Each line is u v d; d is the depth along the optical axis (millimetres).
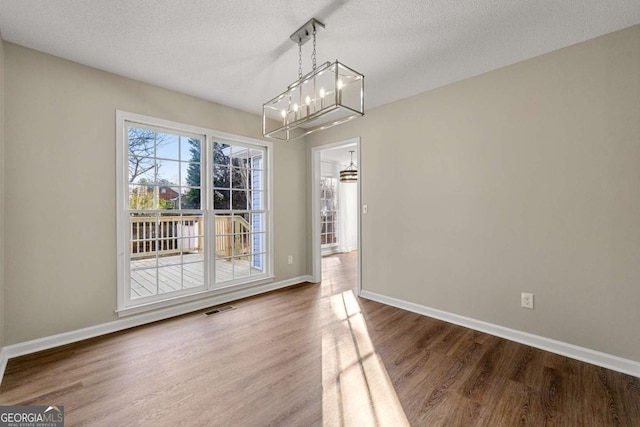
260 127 3834
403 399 1696
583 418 1541
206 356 2180
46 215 2287
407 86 2912
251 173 3812
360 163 3648
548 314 2279
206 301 3260
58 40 2125
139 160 2857
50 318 2305
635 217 1935
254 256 3838
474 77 2678
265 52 2309
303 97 3139
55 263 2330
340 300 3512
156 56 2361
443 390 1781
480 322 2646
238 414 1572
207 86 2930
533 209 2344
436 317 2947
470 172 2699
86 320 2475
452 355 2199
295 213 4285
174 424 1497
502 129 2506
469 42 2158
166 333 2578
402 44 2199
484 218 2613
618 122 1990
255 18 1899
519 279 2420
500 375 1935
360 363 2088
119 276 2648
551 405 1642
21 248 2178
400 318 2943
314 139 4289
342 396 1725
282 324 2785
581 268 2133
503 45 2193
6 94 2111
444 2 1755
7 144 2113
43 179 2273
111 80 2619
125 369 1997
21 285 2176
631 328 1951
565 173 2195
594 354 2078
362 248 3637
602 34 2041
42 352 2223
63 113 2367
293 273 4258
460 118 2766
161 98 2932
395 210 3295
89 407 1616
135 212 2783
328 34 2070
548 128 2270
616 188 1999
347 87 2928
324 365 2059
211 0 1732
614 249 2008
